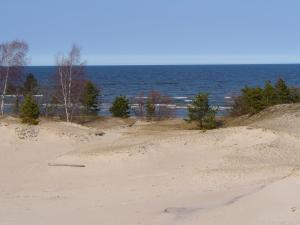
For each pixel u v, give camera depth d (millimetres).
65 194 20328
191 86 130000
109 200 18562
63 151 29734
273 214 14266
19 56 52750
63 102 52812
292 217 13836
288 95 45219
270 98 44344
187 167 23594
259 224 13641
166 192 19109
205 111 41500
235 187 18516
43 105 54500
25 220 16156
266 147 25828
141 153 25781
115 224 15094
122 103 54406
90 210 17125
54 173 24547
